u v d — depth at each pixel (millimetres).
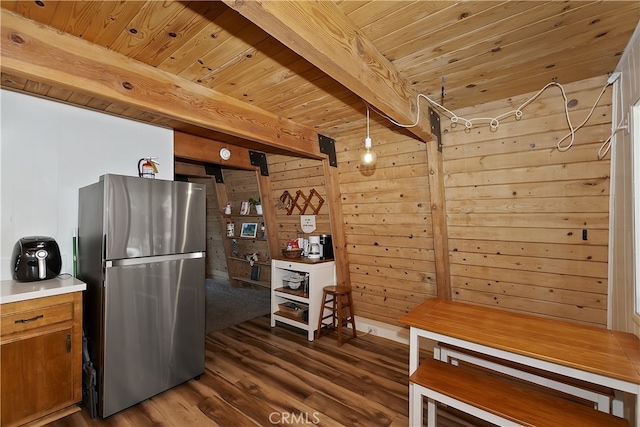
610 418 1322
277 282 3785
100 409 1939
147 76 1669
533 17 1265
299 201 3875
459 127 2342
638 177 1470
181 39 1437
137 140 2676
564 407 1405
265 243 4891
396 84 1697
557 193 2037
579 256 2037
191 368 2396
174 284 2273
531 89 1969
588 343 1473
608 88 1772
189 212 2369
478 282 2547
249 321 3869
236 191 5078
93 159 2432
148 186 2125
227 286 5574
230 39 1440
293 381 2443
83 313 2188
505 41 1444
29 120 2156
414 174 2646
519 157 2133
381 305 3359
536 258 2215
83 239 2229
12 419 1734
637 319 1462
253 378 2482
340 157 3121
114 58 1539
